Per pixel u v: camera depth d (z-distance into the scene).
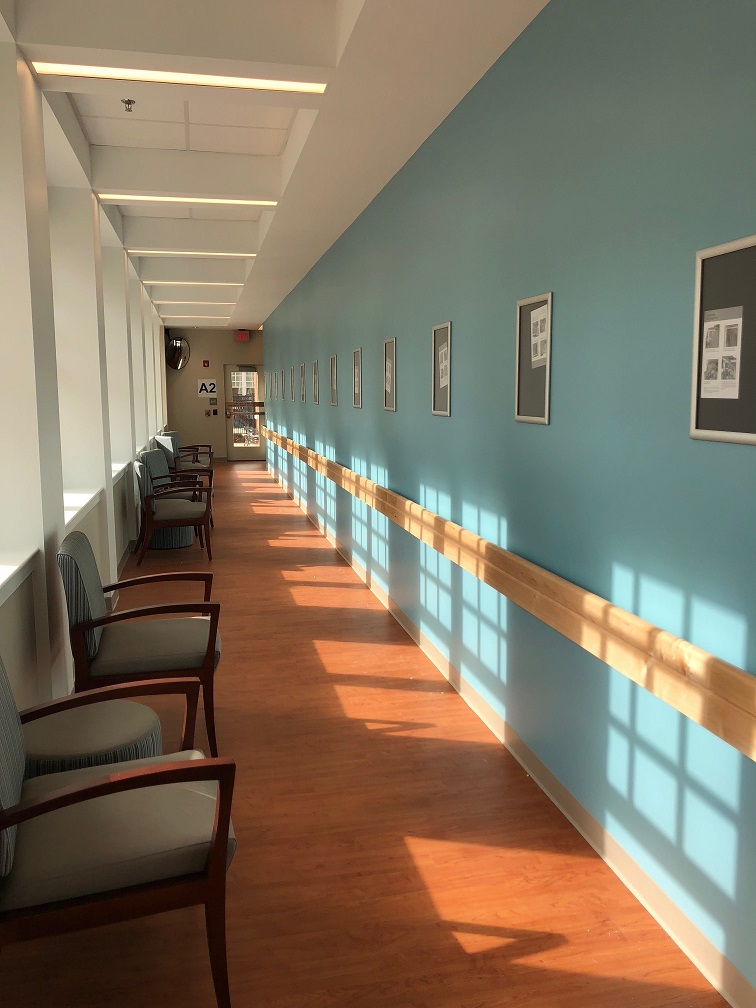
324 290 7.65
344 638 4.81
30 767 2.25
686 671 1.93
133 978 2.02
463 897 2.34
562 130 2.62
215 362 16.73
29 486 3.07
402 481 4.93
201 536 7.68
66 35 2.98
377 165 4.68
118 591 5.93
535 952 2.11
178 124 4.64
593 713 2.57
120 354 7.29
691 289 1.95
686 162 1.95
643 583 2.21
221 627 5.02
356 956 2.09
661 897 2.21
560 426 2.71
